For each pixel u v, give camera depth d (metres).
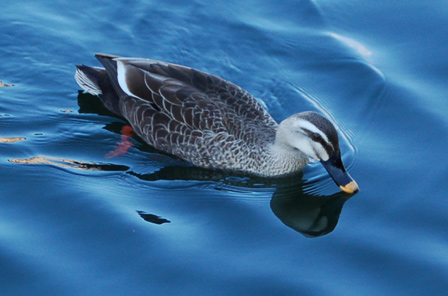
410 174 15.06
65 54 18.20
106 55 16.31
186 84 15.46
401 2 19.78
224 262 12.63
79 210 13.77
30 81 17.44
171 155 15.55
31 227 13.25
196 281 12.16
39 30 18.69
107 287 11.93
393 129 16.42
